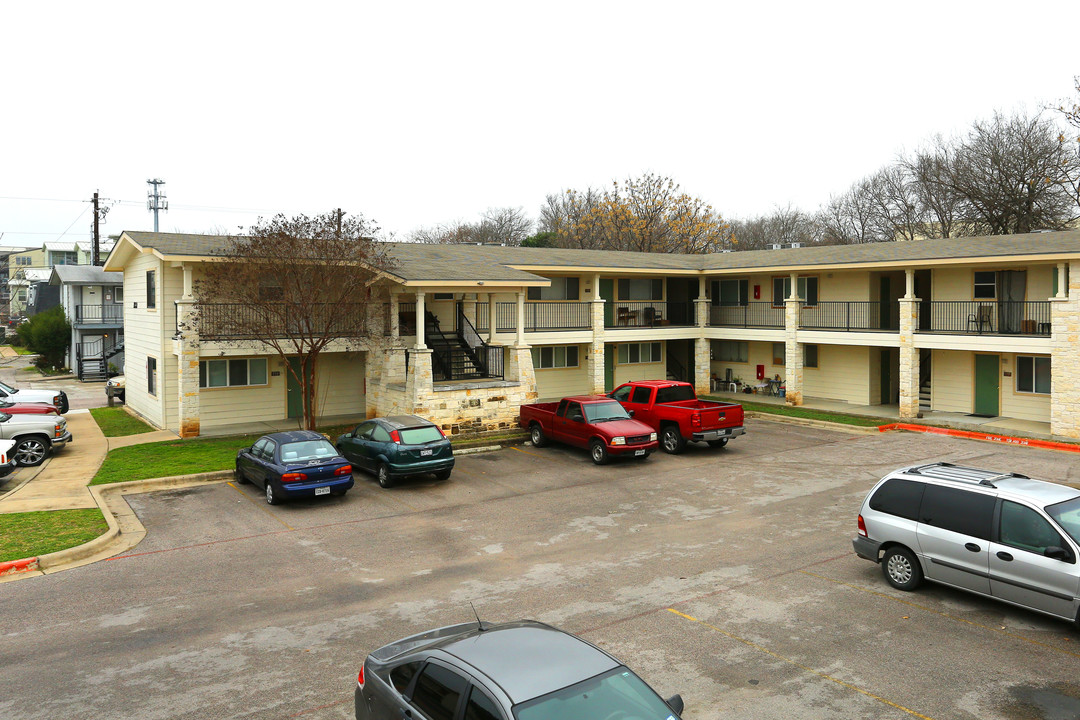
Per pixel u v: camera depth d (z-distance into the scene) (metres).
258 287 22.23
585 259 31.98
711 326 33.75
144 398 27.62
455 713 5.49
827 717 7.49
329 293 22.48
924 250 27.16
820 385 32.06
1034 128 43.19
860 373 30.42
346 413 27.94
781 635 9.47
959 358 27.59
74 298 50.53
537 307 30.67
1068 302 22.22
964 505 10.33
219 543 13.68
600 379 30.67
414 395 23.09
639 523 14.81
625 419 21.47
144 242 24.12
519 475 19.27
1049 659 8.74
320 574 12.01
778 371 33.44
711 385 35.97
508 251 32.38
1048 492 10.04
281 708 7.77
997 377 26.52
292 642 9.41
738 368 35.34
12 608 10.57
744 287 34.06
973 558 10.05
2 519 14.65
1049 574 9.27
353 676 8.48
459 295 28.48
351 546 13.47
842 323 30.48
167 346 24.48
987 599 10.63
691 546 13.29
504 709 5.14
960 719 7.45
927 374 29.69
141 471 18.86
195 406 23.41
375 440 18.50
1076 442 21.97
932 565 10.56
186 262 22.75
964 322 26.92
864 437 24.39
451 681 5.67
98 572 12.12
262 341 22.28
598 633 9.55
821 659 8.79
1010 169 43.59
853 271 30.03
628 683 5.63
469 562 12.55
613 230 64.94
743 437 24.67
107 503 16.50
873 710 7.62
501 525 14.77
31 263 105.88
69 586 11.48
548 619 10.03
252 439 23.28
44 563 12.33
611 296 33.28
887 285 30.27
